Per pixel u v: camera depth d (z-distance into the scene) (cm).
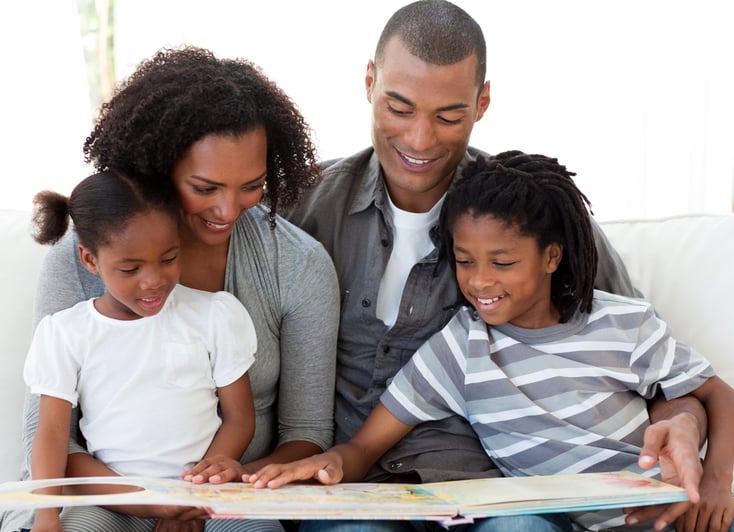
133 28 285
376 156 166
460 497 116
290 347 151
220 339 138
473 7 299
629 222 186
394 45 152
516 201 141
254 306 148
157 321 136
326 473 127
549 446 143
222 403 140
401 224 163
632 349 147
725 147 306
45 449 129
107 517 127
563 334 148
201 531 130
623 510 140
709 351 167
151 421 133
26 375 134
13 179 286
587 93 304
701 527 131
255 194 137
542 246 144
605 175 308
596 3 300
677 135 306
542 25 300
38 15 281
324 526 124
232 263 148
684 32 301
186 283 146
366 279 161
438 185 162
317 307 150
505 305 145
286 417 151
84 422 136
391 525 125
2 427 157
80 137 288
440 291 158
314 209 164
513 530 122
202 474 123
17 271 168
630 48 302
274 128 141
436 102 150
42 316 141
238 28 290
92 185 129
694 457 124
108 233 127
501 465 149
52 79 285
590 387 146
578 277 146
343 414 160
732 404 143
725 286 170
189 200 134
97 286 143
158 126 129
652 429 130
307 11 293
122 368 134
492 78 303
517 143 306
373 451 147
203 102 129
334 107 298
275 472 125
